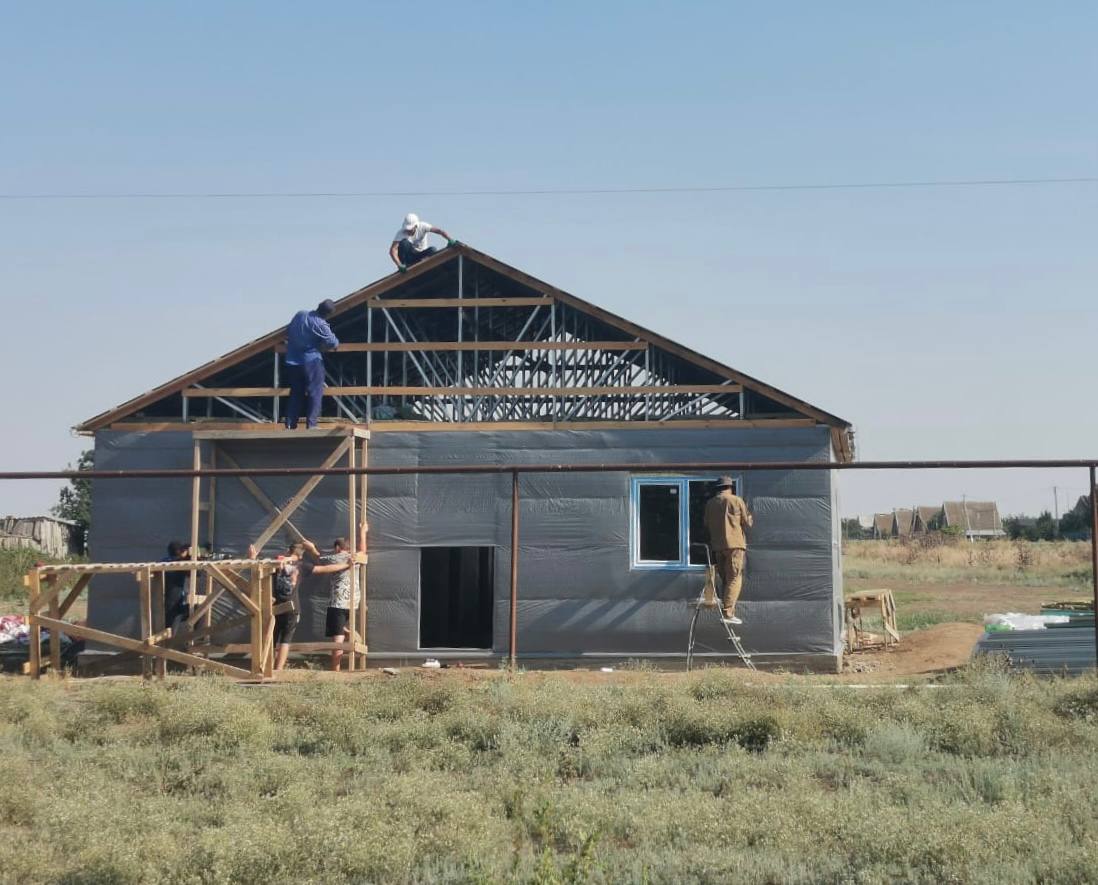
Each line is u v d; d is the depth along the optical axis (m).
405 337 21.00
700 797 9.90
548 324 20.14
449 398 21.98
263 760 11.49
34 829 9.46
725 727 12.51
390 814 9.24
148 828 9.12
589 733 12.59
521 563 19.50
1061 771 10.76
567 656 19.22
